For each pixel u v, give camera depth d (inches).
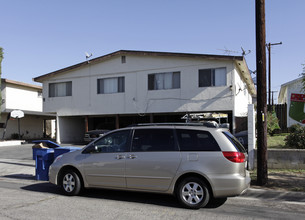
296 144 426.6
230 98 639.8
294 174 344.8
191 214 217.3
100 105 781.3
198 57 660.7
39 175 343.3
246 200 258.5
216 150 227.0
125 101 748.6
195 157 229.0
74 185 267.4
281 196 267.4
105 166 255.0
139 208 231.8
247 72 738.8
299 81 840.3
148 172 239.6
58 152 328.2
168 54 691.4
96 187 261.0
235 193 219.6
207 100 659.4
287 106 868.0
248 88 949.2
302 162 366.3
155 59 717.9
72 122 906.7
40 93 1176.2
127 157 248.1
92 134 655.8
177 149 236.7
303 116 779.4
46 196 272.1
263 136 302.5
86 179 263.3
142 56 732.7
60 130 850.8
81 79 809.5
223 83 649.0
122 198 263.6
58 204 242.7
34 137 1142.3
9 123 1032.8
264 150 301.3
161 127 249.3
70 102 823.7
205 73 666.2
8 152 642.8
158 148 242.7
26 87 1101.1
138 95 733.9
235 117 637.9
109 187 254.7
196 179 227.1
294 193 270.7
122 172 248.5
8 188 311.6
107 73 774.5
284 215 218.1
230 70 641.6
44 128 1206.9
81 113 806.5
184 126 243.8
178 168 231.0
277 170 367.6
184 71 684.7
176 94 690.8
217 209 231.6
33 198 263.9
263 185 298.5
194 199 227.6
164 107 703.1
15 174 396.2
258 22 308.3
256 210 230.1
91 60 780.0
